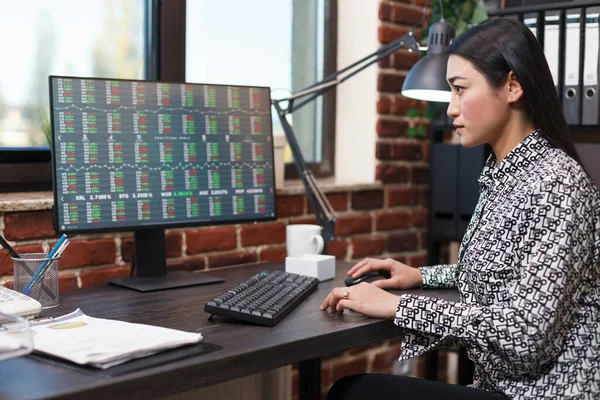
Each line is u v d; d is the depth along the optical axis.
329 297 1.46
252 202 1.87
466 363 2.29
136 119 1.68
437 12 2.59
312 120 2.65
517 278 1.30
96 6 2.05
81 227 1.60
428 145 2.79
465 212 2.58
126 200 1.66
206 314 1.43
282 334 1.28
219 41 2.33
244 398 2.03
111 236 1.91
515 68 1.37
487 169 1.50
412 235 2.75
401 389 1.40
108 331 1.20
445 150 2.62
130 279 1.75
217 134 1.81
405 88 1.88
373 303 1.40
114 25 2.09
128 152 1.67
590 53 2.22
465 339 1.31
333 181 2.69
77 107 1.61
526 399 1.30
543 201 1.29
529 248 1.29
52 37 1.97
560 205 1.27
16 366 1.06
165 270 1.80
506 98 1.41
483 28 1.43
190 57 2.26
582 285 1.32
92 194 1.62
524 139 1.42
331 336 1.30
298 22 2.57
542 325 1.24
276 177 2.27
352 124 2.67
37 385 0.97
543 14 2.29
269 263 2.09
